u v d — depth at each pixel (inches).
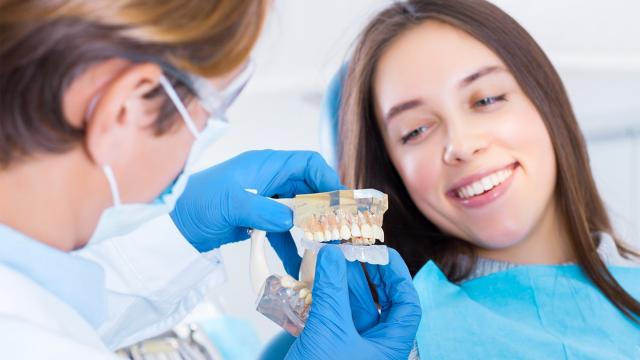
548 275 49.5
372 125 55.2
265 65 64.4
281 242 40.7
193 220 36.6
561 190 51.7
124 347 36.3
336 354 30.6
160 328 36.5
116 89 19.7
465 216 50.6
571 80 69.5
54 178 21.0
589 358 43.2
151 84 20.6
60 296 23.3
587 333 46.1
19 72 19.0
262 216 34.4
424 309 47.7
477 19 49.9
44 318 20.8
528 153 49.4
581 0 66.6
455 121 48.8
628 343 45.1
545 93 50.8
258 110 65.6
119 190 22.7
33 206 21.3
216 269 36.6
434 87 49.4
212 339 48.1
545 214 51.9
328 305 30.7
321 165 39.8
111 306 33.6
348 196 33.5
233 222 36.0
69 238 22.6
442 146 49.7
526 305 48.4
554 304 48.0
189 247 34.7
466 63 49.1
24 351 19.0
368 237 33.6
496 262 52.8
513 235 50.2
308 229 34.0
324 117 60.3
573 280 49.5
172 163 24.0
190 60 21.3
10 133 19.6
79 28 19.0
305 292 34.1
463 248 53.7
